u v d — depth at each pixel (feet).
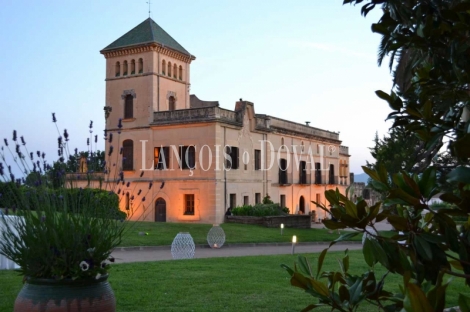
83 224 17.85
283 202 147.54
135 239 75.00
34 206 18.92
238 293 31.73
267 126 138.10
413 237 8.18
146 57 123.24
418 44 10.12
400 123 10.69
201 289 32.86
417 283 7.91
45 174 18.74
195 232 90.99
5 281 35.04
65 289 17.11
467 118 9.34
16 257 17.78
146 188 122.52
